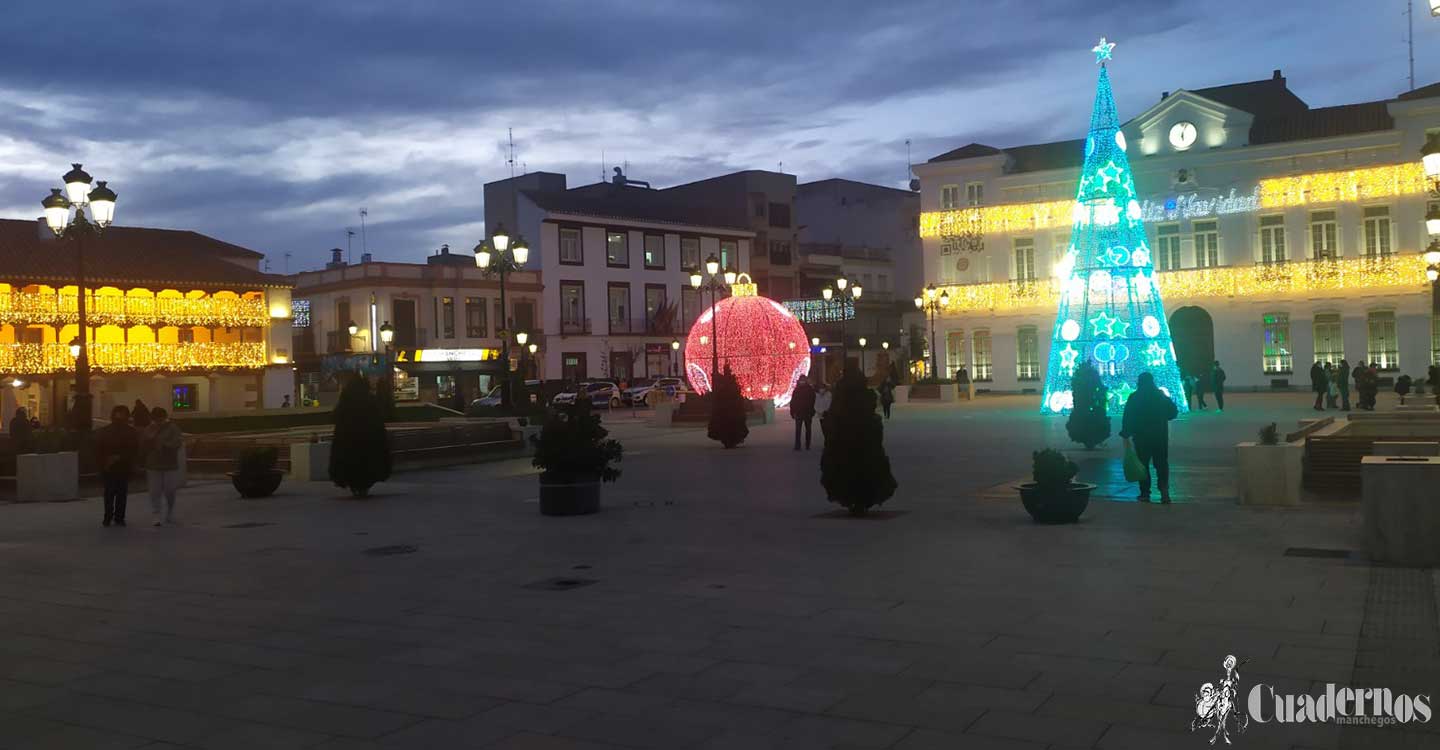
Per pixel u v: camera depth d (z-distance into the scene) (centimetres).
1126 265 3309
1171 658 693
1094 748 539
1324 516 1301
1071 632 766
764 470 2111
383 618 882
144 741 593
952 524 1310
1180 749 536
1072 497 1276
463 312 6075
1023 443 2547
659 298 6969
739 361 4597
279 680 706
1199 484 1662
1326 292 5041
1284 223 5166
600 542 1252
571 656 744
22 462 1962
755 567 1059
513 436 2708
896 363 7206
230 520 1577
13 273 4603
